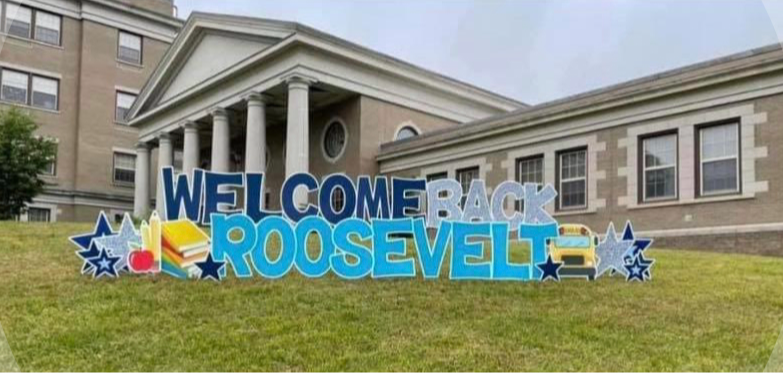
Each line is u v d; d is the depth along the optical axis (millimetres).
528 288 9852
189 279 9773
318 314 8344
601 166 20469
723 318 8492
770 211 16641
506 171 23031
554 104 21922
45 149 28203
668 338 7770
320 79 25375
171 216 10352
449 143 24672
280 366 6871
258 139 26406
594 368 6867
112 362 6918
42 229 14992
